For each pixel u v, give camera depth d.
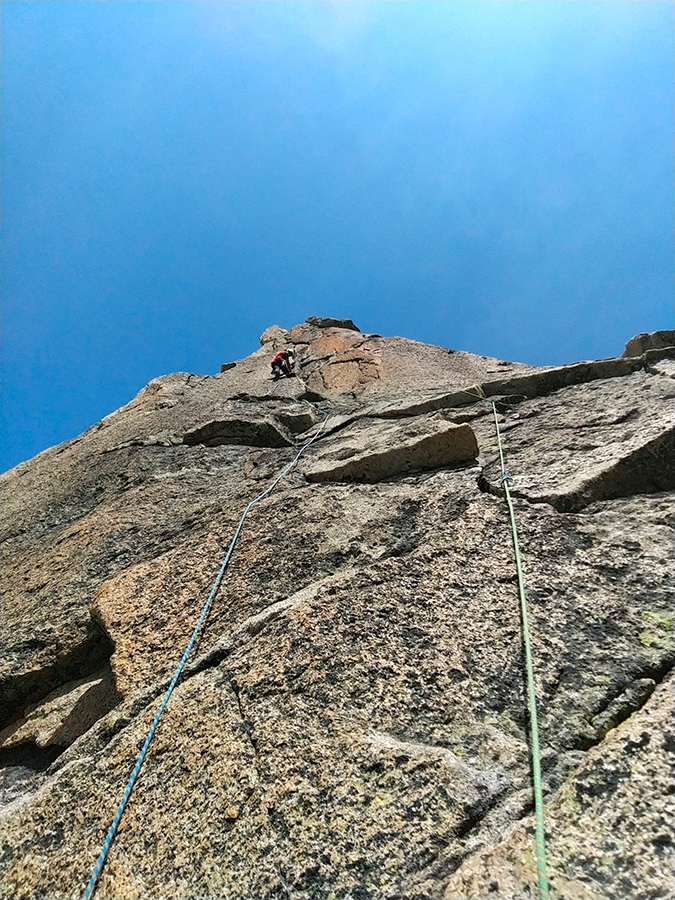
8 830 2.54
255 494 5.23
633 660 2.52
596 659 2.56
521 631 2.79
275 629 3.15
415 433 5.40
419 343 13.27
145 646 3.53
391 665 2.77
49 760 3.37
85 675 4.04
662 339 6.76
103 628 3.83
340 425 7.26
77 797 2.58
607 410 5.02
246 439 7.49
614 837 1.80
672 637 2.58
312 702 2.65
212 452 7.19
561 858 1.78
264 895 1.96
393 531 3.99
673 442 4.00
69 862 2.29
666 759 1.98
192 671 3.13
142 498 6.00
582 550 3.25
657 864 1.71
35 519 6.77
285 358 12.18
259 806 2.24
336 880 1.94
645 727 2.13
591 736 2.25
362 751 2.36
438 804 2.08
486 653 2.72
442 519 3.93
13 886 2.29
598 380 6.18
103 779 2.61
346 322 17.00
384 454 4.94
